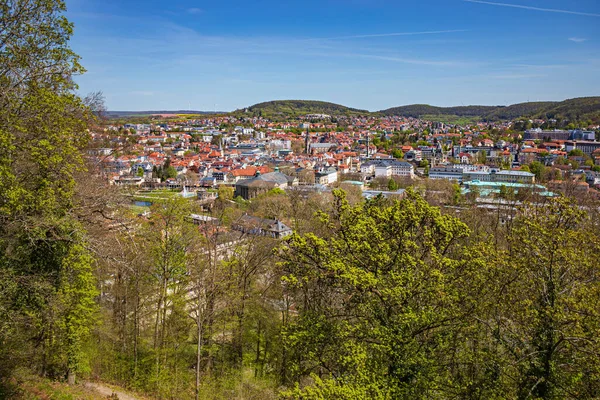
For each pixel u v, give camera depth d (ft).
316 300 128.57
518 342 91.86
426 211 103.35
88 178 143.33
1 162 86.89
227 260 178.09
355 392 82.79
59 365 143.54
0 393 106.42
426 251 104.83
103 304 184.24
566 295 90.84
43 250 105.40
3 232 94.32
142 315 169.78
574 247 92.79
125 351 164.35
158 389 148.87
